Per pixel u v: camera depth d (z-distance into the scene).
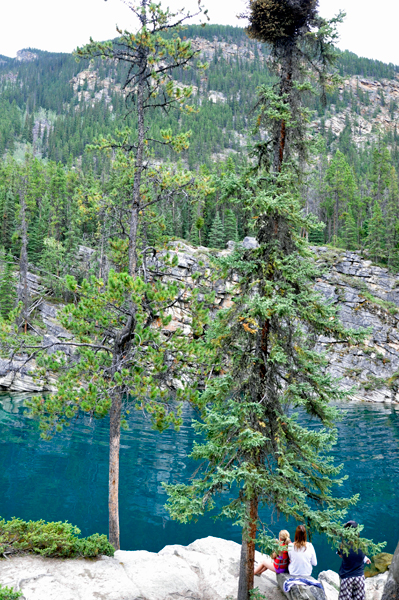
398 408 50.38
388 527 16.19
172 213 67.69
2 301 59.78
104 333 12.71
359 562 8.39
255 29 10.00
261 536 7.75
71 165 153.75
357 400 56.03
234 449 8.62
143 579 8.60
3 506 16.86
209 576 9.66
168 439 30.39
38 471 21.94
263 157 10.09
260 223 9.48
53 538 9.20
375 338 61.47
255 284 9.25
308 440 8.73
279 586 9.03
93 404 10.69
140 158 14.28
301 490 8.62
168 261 13.80
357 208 102.56
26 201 87.88
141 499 18.47
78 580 8.20
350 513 17.64
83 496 18.48
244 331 9.27
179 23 13.30
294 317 9.00
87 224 72.75
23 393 44.34
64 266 66.62
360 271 68.38
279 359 8.38
